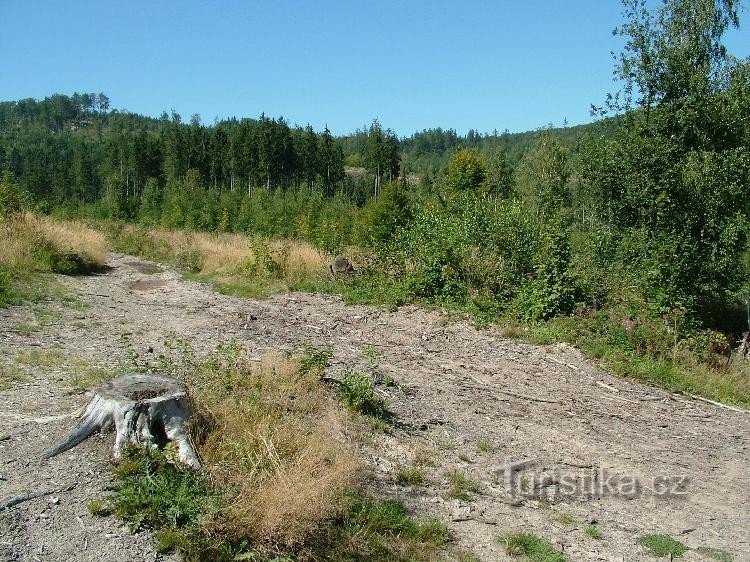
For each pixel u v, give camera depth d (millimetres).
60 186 68750
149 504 4426
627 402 9781
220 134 67938
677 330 12375
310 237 28844
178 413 5320
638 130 15539
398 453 6523
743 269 14727
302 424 6277
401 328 12859
